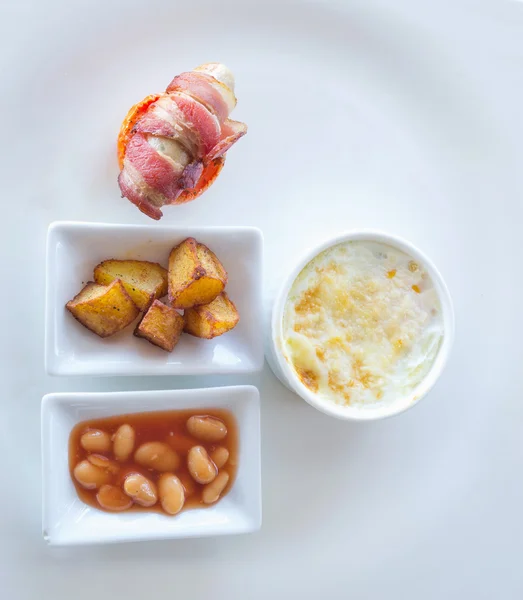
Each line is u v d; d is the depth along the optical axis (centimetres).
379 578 41
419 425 42
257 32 41
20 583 38
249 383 40
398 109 43
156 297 37
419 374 38
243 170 41
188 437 38
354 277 38
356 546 41
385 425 42
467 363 43
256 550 40
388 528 41
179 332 37
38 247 39
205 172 39
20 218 39
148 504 37
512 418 43
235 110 41
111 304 36
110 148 39
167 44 40
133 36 40
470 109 43
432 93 43
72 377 38
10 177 39
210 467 37
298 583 40
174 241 37
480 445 43
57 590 38
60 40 39
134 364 36
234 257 38
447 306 38
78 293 37
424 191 43
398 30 42
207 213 40
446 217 43
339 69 42
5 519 38
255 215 41
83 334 37
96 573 39
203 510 37
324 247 37
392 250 39
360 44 42
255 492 37
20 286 38
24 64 39
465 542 42
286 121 41
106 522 36
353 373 38
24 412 38
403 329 38
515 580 43
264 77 41
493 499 43
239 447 38
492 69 44
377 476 41
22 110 39
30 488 38
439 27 43
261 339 38
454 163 43
